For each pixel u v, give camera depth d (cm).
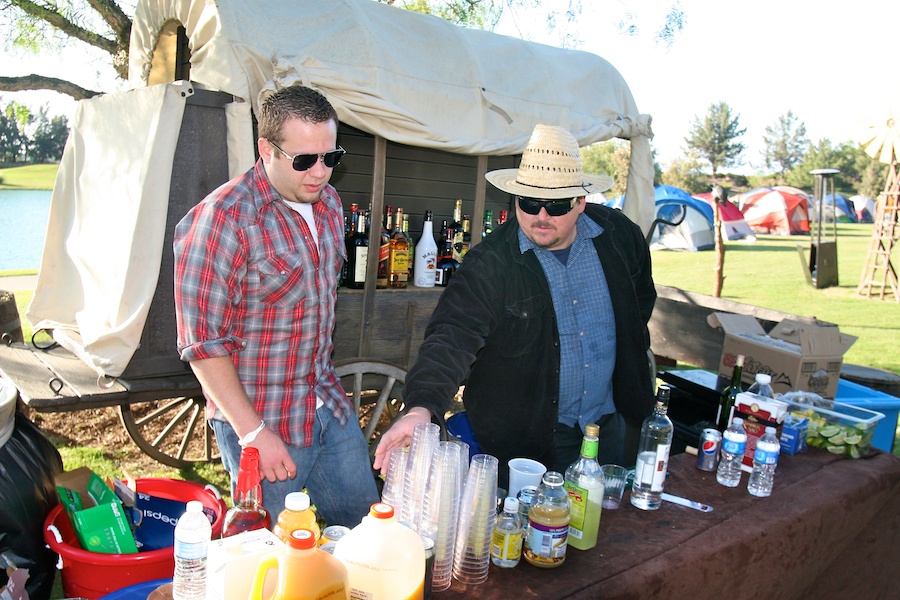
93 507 205
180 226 176
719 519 174
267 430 181
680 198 1948
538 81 349
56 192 304
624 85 404
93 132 287
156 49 336
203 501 223
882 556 221
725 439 196
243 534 117
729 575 163
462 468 139
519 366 215
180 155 243
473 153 318
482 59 327
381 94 277
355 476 211
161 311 248
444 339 194
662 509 178
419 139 294
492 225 398
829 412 230
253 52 250
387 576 112
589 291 222
